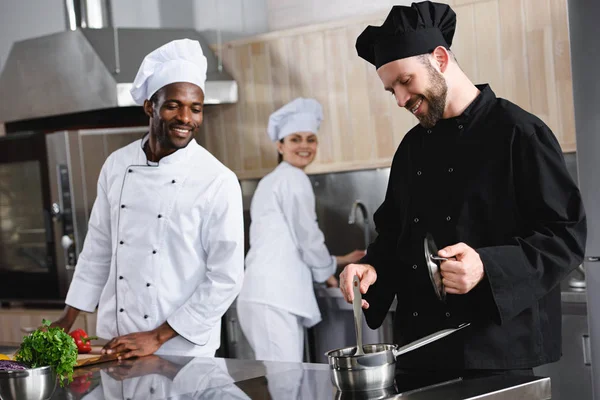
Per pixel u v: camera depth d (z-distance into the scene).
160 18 4.38
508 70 3.35
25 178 4.25
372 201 3.76
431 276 1.70
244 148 4.16
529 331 1.83
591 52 2.70
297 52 3.96
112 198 2.54
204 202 2.42
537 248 1.77
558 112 3.26
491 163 1.88
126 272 2.47
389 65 1.94
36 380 1.68
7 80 4.47
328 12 3.84
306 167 3.91
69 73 4.18
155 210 2.44
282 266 3.84
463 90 1.96
